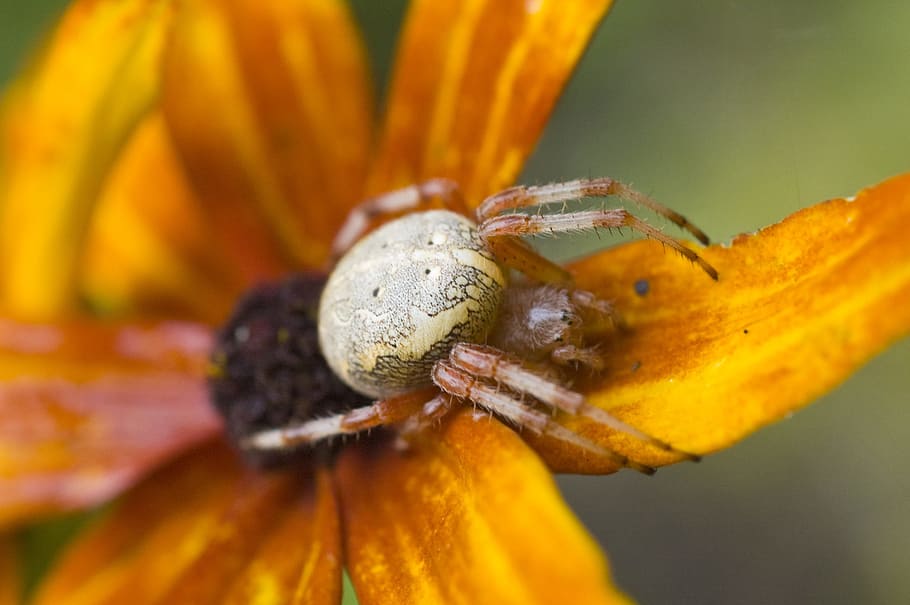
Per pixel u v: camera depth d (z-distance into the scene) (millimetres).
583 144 185
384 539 134
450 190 139
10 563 150
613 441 128
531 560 119
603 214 132
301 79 151
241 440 145
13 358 153
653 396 128
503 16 139
